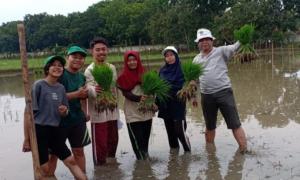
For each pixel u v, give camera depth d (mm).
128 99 4125
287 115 5793
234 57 4242
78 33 41594
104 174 3844
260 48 25688
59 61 3324
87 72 3979
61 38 44719
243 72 12938
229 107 4207
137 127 4160
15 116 7438
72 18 44406
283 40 27031
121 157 4359
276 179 3369
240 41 4168
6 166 4289
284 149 4184
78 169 3461
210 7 29734
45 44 45812
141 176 3723
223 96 4230
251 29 4152
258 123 5438
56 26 44781
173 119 4273
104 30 39938
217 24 26750
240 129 4207
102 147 4062
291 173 3475
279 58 18672
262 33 25344
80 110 3682
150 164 4039
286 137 4637
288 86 8789
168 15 29062
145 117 4145
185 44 29438
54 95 3330
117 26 38094
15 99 10312
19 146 5117
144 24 36219
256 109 6410
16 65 23969
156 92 4004
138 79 4078
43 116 3309
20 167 4227
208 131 4562
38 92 3309
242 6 25703
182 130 4277
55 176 3865
